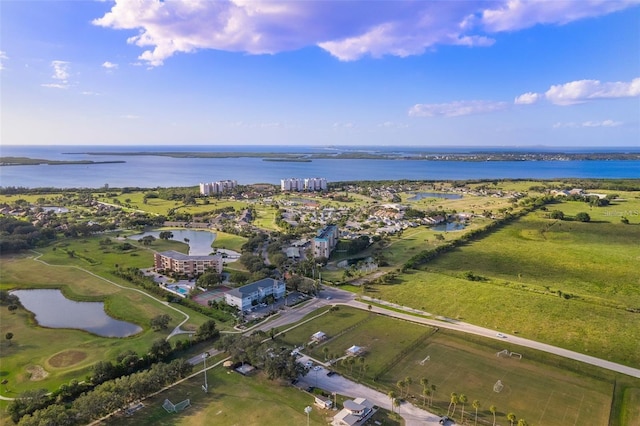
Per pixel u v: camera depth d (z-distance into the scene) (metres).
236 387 103.81
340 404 97.12
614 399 99.19
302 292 173.62
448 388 103.81
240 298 151.50
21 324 140.00
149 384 97.19
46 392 98.12
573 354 119.94
